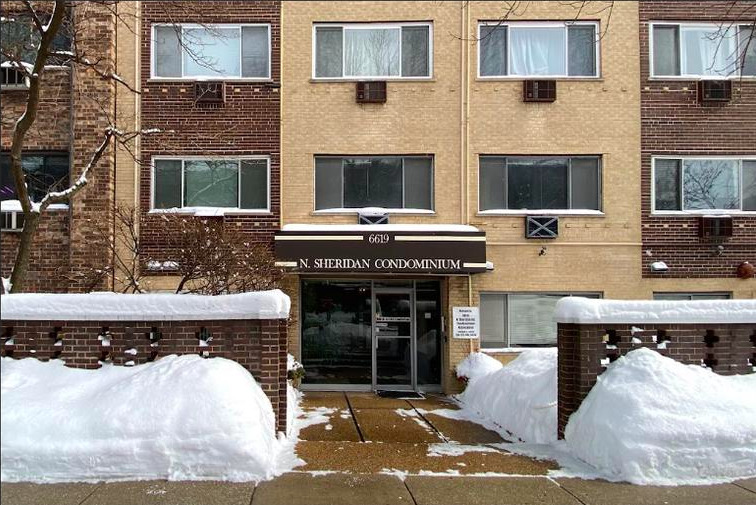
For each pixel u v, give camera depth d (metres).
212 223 10.55
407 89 12.05
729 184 12.14
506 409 8.34
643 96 12.12
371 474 5.55
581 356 6.48
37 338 6.19
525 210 11.95
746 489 5.24
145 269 11.05
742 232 11.95
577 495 5.09
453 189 11.94
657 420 5.66
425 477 5.50
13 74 11.56
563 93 12.10
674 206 12.10
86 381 5.91
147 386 5.58
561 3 11.30
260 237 11.71
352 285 12.04
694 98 12.12
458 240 10.91
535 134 12.04
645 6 12.16
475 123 12.05
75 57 8.47
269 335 6.29
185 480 5.19
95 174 11.43
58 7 7.73
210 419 5.36
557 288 11.82
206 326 6.32
